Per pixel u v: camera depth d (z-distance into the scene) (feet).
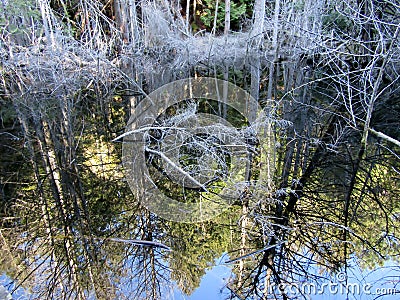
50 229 7.50
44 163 9.44
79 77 12.76
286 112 12.28
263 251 7.11
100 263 6.84
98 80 13.05
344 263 6.78
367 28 12.12
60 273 6.55
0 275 6.45
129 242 7.30
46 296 6.07
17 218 7.77
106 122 11.70
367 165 9.68
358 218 7.89
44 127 10.69
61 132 10.69
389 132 11.00
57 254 6.96
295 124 11.69
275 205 8.33
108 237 7.45
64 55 12.75
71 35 13.88
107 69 13.41
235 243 7.45
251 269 6.78
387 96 12.30
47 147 10.03
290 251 7.10
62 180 8.95
